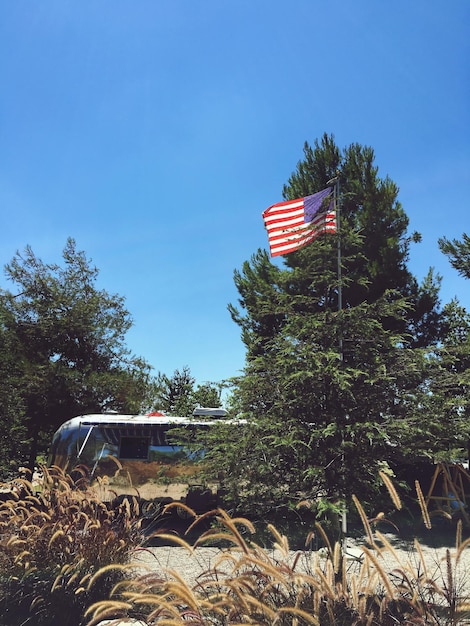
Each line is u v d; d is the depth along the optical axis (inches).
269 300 258.2
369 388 211.5
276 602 120.5
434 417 198.1
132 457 467.2
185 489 444.8
